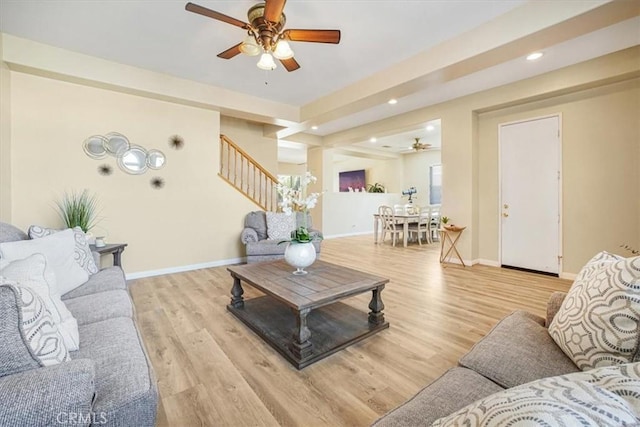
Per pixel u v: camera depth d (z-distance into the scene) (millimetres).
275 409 1501
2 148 2969
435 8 2436
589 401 452
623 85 3346
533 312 2725
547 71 3600
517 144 4219
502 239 4426
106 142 3646
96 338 1301
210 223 4512
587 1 2102
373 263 4773
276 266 2801
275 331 2246
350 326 2342
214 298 3104
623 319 890
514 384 972
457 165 4621
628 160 3342
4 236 1884
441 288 3441
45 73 3145
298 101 4766
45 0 2336
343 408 1508
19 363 834
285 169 11531
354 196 8562
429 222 6918
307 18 2562
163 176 4078
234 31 2779
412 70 3250
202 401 1557
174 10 2471
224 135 5375
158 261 4074
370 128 6027
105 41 2971
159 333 2312
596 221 3576
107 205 3688
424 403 904
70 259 2051
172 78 3805
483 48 2654
